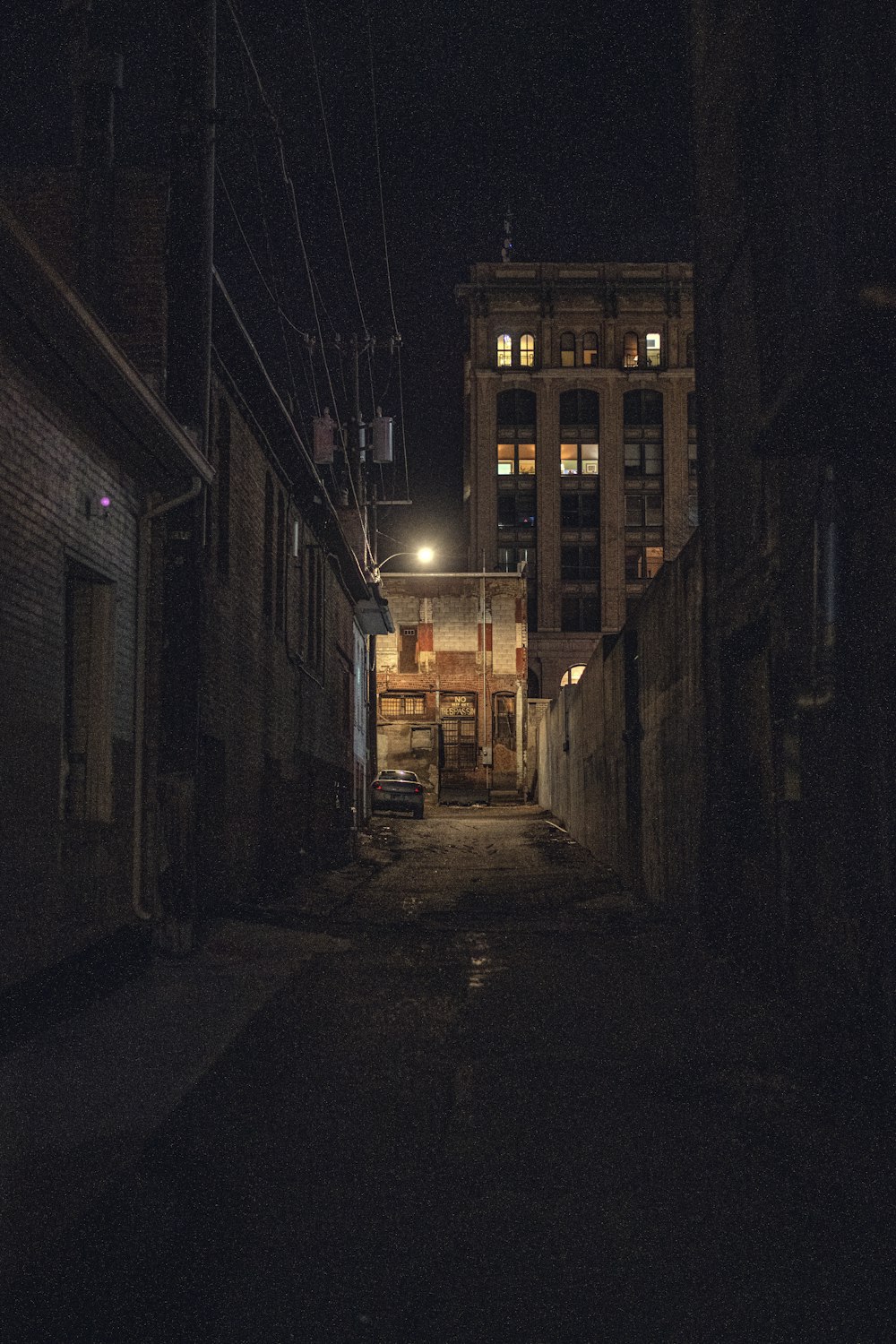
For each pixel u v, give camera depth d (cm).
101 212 987
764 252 773
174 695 918
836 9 549
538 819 3225
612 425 6781
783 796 746
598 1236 368
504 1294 325
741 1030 670
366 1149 456
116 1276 334
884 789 557
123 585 904
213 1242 360
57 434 758
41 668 724
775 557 761
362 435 2919
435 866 1953
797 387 496
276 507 1550
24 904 691
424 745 4488
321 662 2067
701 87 1020
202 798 1141
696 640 1023
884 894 553
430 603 4575
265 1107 512
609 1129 482
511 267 6919
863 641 586
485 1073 575
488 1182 418
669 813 1184
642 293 6850
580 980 848
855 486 596
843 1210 390
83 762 867
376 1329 302
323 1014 719
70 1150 446
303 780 1834
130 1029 661
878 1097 525
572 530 6731
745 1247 359
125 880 905
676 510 6700
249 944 945
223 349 1182
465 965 920
